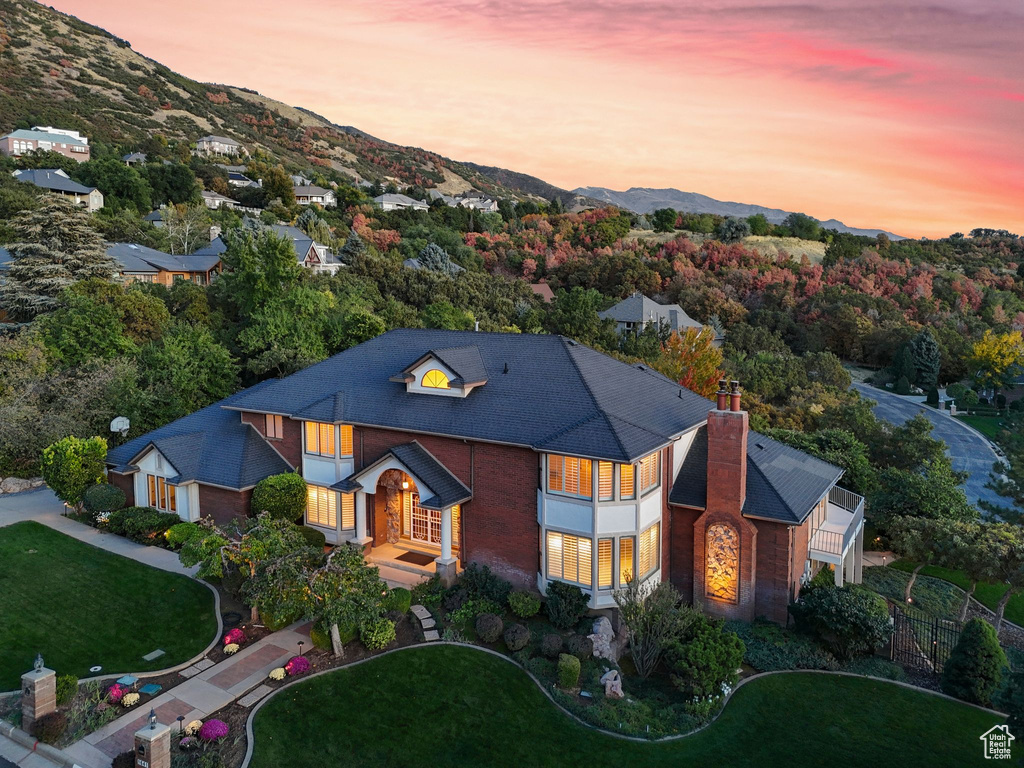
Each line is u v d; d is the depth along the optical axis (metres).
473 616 24.39
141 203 102.31
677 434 26.53
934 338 92.69
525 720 19.36
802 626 24.62
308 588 20.88
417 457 27.31
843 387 76.06
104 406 40.41
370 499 29.69
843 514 30.81
